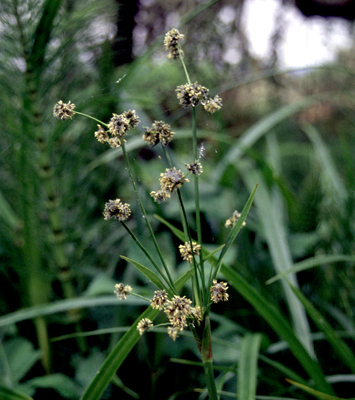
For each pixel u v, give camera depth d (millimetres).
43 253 369
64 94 368
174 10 846
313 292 393
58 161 372
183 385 361
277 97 940
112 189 442
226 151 535
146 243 392
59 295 431
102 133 167
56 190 382
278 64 879
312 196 429
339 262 388
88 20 345
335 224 411
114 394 348
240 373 243
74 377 352
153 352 386
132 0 504
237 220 183
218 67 853
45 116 356
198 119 716
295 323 317
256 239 474
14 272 427
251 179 441
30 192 359
